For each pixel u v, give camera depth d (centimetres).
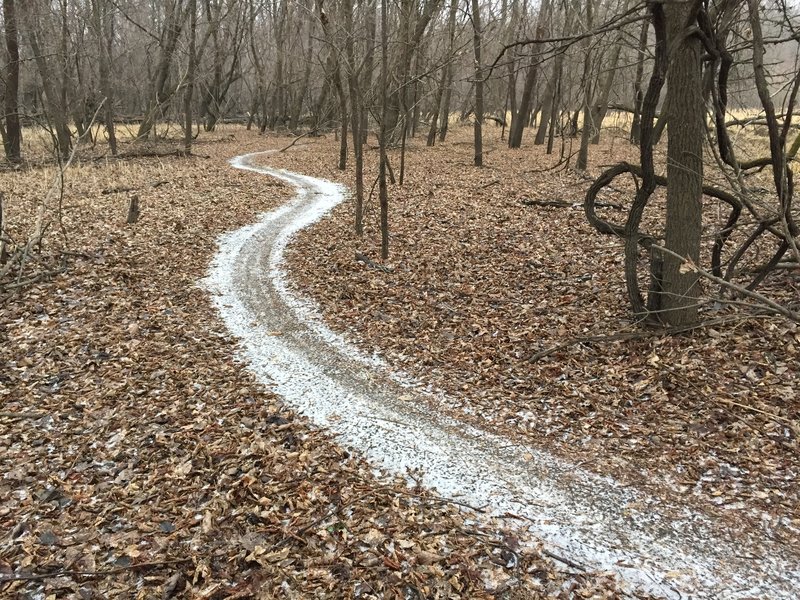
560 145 2686
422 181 1925
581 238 1152
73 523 480
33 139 2977
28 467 552
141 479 536
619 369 682
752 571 417
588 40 1177
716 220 1141
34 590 411
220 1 3738
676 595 400
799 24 614
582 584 410
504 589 405
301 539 453
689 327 704
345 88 2922
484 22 2023
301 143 3225
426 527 467
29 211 1479
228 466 547
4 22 2147
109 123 2602
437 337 820
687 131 663
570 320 819
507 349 766
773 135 570
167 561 434
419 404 659
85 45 2997
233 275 1111
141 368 744
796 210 650
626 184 1639
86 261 1122
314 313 935
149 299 977
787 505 468
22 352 775
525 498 503
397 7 1146
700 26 612
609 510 485
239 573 424
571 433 589
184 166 2350
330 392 689
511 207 1455
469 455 564
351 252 1204
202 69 4091
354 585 409
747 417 568
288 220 1505
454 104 4753
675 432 570
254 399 674
